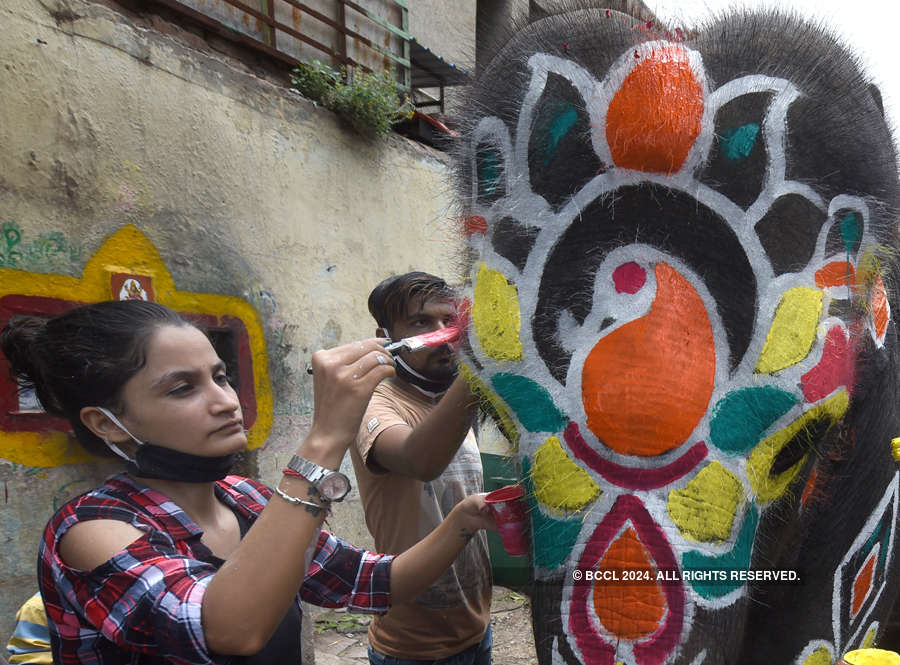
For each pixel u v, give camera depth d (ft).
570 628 3.31
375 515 6.59
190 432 3.66
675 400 3.29
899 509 5.29
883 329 4.58
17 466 10.48
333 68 19.45
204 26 15.74
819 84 3.76
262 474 15.14
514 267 3.67
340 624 15.11
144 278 12.55
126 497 3.67
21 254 10.70
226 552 3.92
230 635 3.13
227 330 14.40
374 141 18.75
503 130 3.78
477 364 3.72
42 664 5.17
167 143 13.25
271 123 15.75
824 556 4.83
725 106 3.56
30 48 10.94
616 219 3.52
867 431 4.81
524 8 4.12
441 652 6.35
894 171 4.18
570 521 3.36
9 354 3.93
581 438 3.38
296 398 16.17
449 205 4.27
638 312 3.40
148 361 3.63
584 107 3.57
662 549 3.26
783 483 3.83
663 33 3.64
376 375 3.57
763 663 4.88
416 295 6.65
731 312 3.48
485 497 4.21
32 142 10.91
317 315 16.85
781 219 3.60
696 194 3.49
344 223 17.80
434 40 23.70
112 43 12.26
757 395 3.49
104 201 11.98
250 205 15.10
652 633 3.22
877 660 4.07
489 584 6.77
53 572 3.49
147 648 3.26
